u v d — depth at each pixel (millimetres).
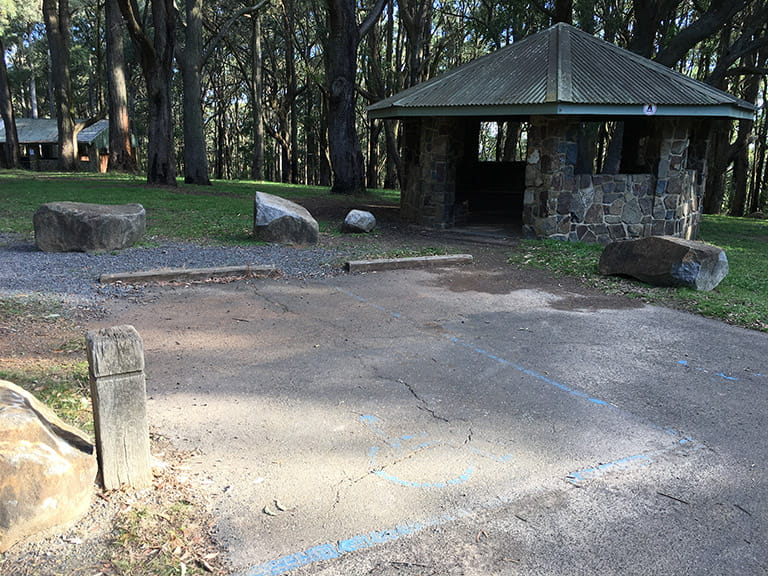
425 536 2986
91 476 2986
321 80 30703
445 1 31641
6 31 44844
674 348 6133
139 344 3084
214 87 47781
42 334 5719
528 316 7164
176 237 11438
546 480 3557
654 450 3982
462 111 12258
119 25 28719
